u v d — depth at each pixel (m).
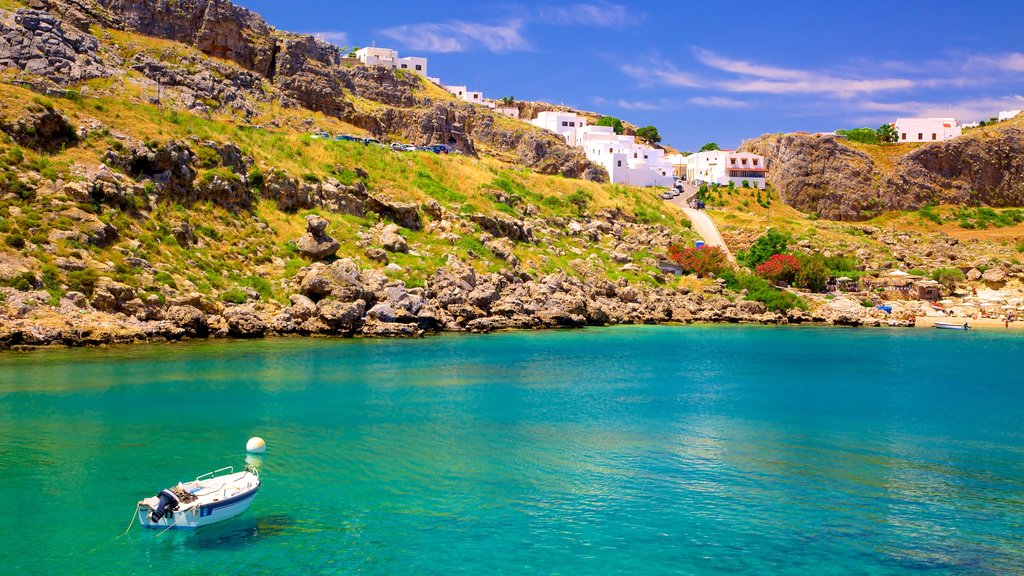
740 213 160.88
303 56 138.00
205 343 63.69
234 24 128.75
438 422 42.44
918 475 34.94
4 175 64.50
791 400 51.19
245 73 125.19
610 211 127.31
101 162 72.25
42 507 28.64
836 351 77.25
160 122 84.81
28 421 39.00
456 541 27.05
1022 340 89.94
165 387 47.72
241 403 44.69
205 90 114.06
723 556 26.36
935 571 25.44
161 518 27.12
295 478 32.75
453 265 86.06
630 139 194.38
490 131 168.38
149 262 67.44
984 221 172.38
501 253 93.94
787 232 142.25
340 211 92.31
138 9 121.38
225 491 28.88
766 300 107.31
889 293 120.62
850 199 176.25
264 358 59.03
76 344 57.94
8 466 32.59
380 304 75.00
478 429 41.25
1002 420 45.94
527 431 41.16
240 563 25.06
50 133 72.00
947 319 109.25
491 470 34.44
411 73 193.12
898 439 41.19
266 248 79.50
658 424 43.44
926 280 121.56
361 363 59.44
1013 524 29.28
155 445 36.09
